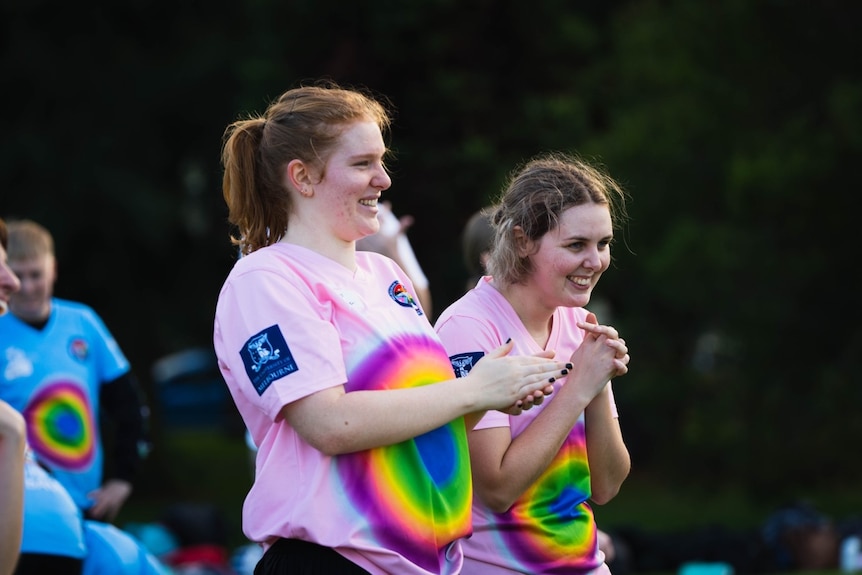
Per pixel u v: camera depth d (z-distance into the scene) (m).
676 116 34.91
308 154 8.82
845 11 33.62
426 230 33.84
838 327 33.81
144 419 16.45
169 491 49.56
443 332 10.03
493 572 9.71
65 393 15.33
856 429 35.28
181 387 74.38
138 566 12.66
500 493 9.49
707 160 35.34
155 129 49.12
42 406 15.11
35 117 47.91
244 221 9.22
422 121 34.28
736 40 34.22
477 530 9.76
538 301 9.98
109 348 16.27
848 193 31.94
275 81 36.69
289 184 8.95
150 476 49.28
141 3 48.69
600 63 37.81
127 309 49.62
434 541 8.60
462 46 34.41
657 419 41.19
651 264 34.00
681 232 33.31
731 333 34.78
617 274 37.16
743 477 36.88
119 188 46.22
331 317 8.68
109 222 46.88
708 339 40.81
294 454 8.60
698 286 33.56
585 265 9.68
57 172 45.94
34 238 15.37
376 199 9.03
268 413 8.41
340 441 8.27
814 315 33.78
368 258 9.40
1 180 45.75
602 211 9.71
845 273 33.28
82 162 46.19
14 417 9.02
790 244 33.25
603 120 40.16
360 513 8.41
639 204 35.53
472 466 9.58
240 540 33.06
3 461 8.95
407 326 8.95
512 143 34.88
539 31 35.12
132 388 16.42
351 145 8.82
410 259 13.59
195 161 51.59
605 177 10.57
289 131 8.89
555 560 9.77
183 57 48.97
